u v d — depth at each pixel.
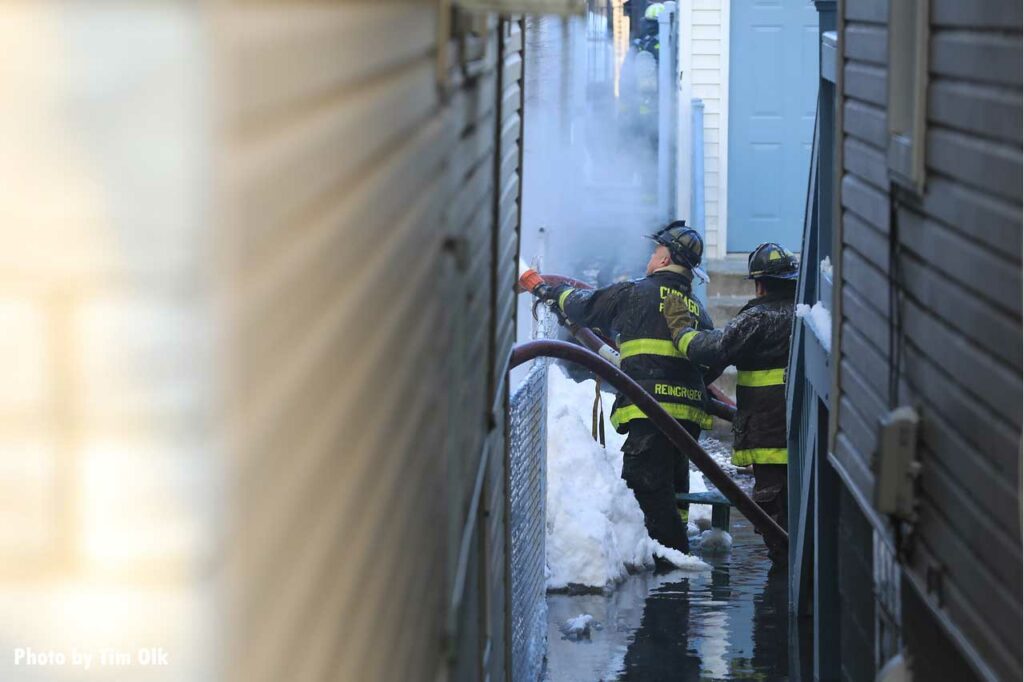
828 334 16.45
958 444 9.28
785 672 17.97
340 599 4.48
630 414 24.02
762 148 37.94
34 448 2.93
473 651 10.85
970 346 8.96
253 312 3.12
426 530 7.11
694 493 24.88
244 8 2.98
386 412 5.38
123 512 2.94
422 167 6.47
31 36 2.77
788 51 37.59
